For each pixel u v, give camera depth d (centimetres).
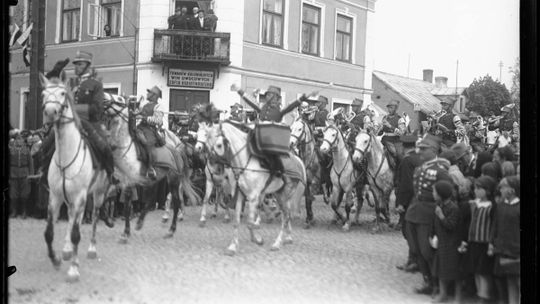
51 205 775
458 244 716
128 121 990
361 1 1962
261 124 951
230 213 1406
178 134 1425
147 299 714
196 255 940
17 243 974
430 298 749
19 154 1197
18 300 696
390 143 1198
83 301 698
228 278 813
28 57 1423
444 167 771
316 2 1830
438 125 1211
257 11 1691
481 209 704
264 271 855
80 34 1775
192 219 1312
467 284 757
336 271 868
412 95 1819
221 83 1625
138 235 1096
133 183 1007
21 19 1515
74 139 758
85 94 860
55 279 781
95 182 813
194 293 743
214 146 943
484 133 1251
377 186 1187
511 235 674
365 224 1291
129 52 1662
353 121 1405
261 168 953
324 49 1869
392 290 780
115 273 820
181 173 1138
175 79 1620
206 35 1599
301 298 737
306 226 1221
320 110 1451
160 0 1627
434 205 753
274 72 1738
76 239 770
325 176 1392
